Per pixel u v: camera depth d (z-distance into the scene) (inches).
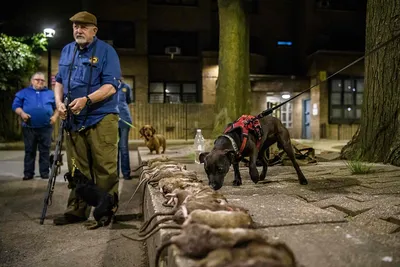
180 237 66.3
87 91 163.8
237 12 414.6
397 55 229.8
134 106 727.1
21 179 302.0
